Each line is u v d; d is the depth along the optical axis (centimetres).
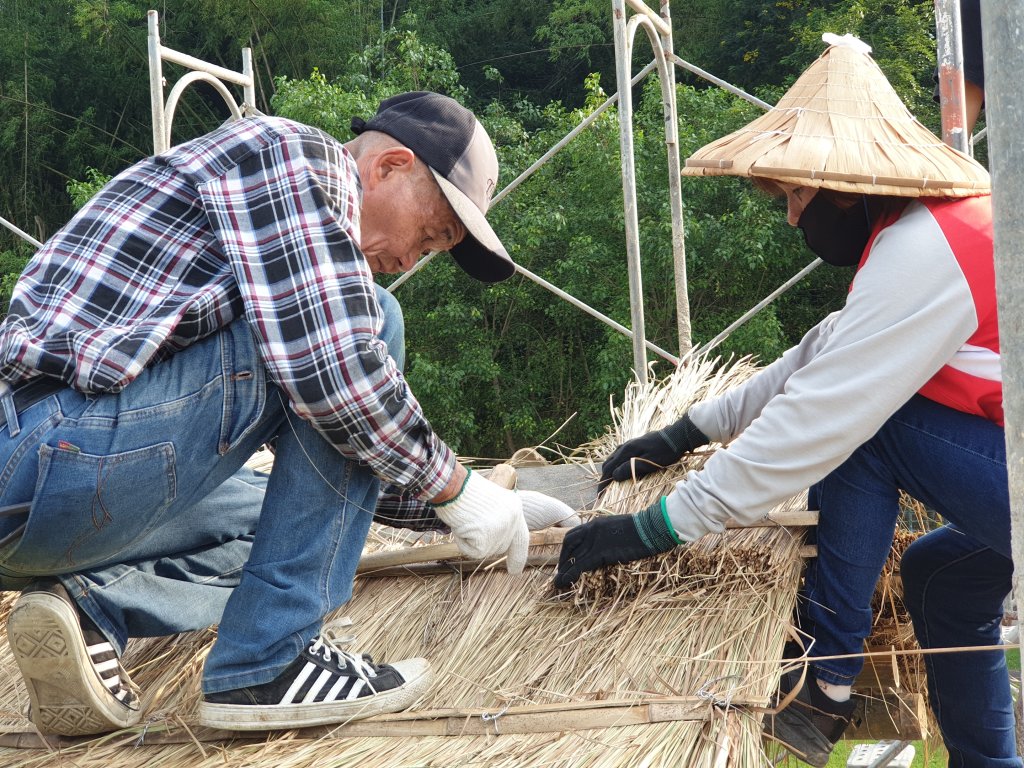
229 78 562
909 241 164
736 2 1731
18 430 141
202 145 159
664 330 1349
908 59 1385
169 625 174
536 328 1450
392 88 1548
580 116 1338
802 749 187
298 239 149
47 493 139
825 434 165
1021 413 94
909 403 180
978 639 208
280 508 158
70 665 151
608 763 146
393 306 171
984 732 210
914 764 336
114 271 149
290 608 158
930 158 173
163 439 145
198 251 152
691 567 184
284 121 162
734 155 180
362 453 153
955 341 162
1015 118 91
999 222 93
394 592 210
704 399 265
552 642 181
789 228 1284
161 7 2016
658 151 1317
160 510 150
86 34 1964
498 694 170
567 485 261
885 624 229
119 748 165
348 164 162
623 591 186
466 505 164
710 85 1828
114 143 2016
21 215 1911
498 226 1388
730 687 158
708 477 176
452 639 190
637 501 207
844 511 185
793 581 182
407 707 170
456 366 1367
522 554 176
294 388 145
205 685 159
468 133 178
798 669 191
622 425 267
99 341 141
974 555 199
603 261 1346
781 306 1373
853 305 167
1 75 1970
